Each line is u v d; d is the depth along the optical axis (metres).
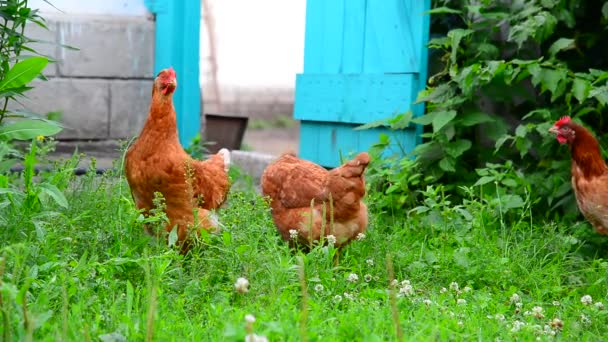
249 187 7.47
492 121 6.69
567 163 6.42
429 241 5.60
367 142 7.57
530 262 5.30
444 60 7.05
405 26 7.24
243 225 4.62
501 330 3.79
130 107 8.61
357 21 7.67
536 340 3.62
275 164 5.40
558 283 4.98
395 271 5.03
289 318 3.45
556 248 5.54
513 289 4.66
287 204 5.16
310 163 5.40
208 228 4.77
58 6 8.18
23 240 4.34
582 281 5.29
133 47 8.56
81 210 5.15
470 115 6.71
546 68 6.26
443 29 7.37
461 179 6.86
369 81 7.54
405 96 7.20
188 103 8.68
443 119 6.44
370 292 4.19
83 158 7.70
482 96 7.04
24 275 3.72
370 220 5.64
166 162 4.62
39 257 4.05
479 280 4.94
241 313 3.44
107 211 5.06
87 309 3.57
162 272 3.82
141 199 4.82
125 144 6.74
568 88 6.65
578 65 7.04
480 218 5.71
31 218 4.41
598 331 4.14
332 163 7.98
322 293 4.11
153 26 8.68
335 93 7.88
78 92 8.27
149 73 8.70
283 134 20.02
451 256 5.12
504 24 7.17
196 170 4.79
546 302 4.71
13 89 4.61
